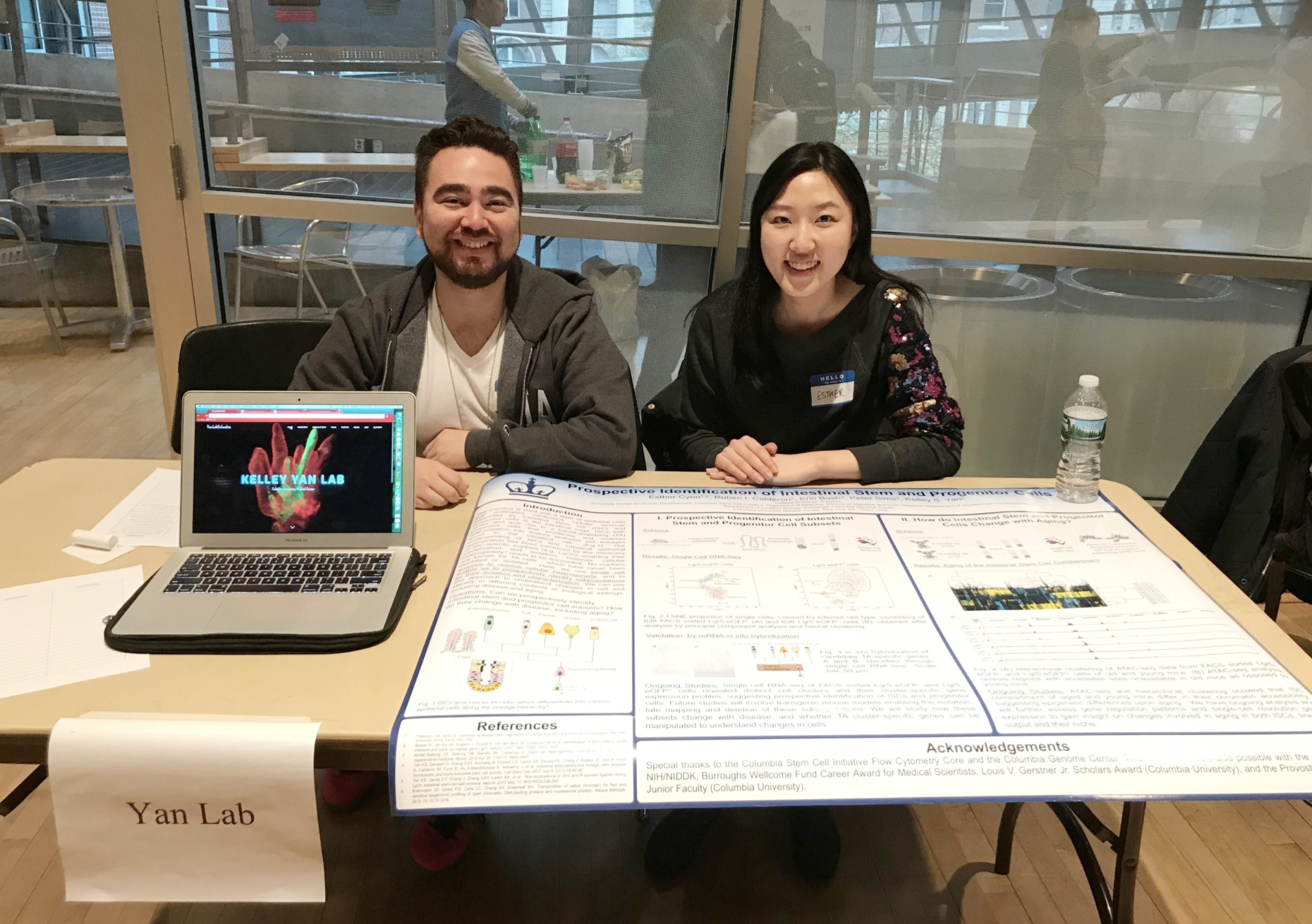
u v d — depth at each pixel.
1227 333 2.77
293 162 2.51
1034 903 1.64
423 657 1.08
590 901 1.61
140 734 0.93
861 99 2.45
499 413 1.73
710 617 1.17
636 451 1.69
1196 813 1.85
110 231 4.12
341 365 1.70
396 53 2.42
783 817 1.81
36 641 1.09
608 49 2.42
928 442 1.67
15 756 0.96
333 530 1.27
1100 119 2.48
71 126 4.58
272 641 1.08
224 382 1.74
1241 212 2.58
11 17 4.40
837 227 1.63
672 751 0.96
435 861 1.65
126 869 0.97
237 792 0.94
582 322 1.73
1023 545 1.38
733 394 1.86
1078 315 2.73
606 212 2.57
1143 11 2.37
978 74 2.43
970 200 2.57
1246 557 1.98
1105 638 1.16
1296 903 1.64
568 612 1.17
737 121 2.43
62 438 3.27
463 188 1.56
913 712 1.02
